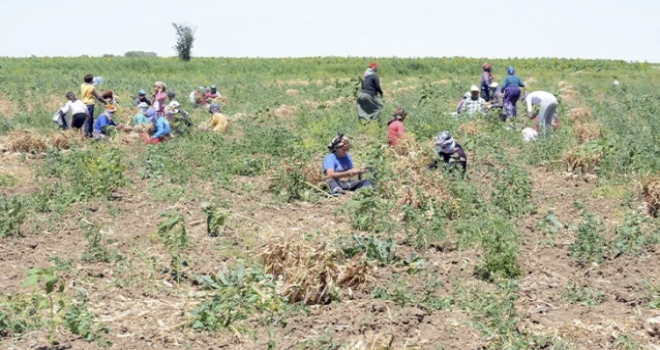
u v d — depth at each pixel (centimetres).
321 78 4209
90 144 1559
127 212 1089
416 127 1723
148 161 1379
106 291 766
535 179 1338
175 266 804
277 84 3441
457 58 5756
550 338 659
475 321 699
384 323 685
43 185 1191
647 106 2234
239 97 2727
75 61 5053
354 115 2123
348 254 849
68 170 1318
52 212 1072
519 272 840
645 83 3634
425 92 2503
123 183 1241
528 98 1772
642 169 1298
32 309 696
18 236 960
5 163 1432
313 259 777
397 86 3525
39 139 1577
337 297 743
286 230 980
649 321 702
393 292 755
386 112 2105
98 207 1109
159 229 887
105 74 4469
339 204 1132
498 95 2069
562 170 1389
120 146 1620
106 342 634
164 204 1134
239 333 662
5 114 2180
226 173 1325
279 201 1141
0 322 659
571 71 4988
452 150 1273
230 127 1964
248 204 1136
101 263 858
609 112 2131
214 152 1463
